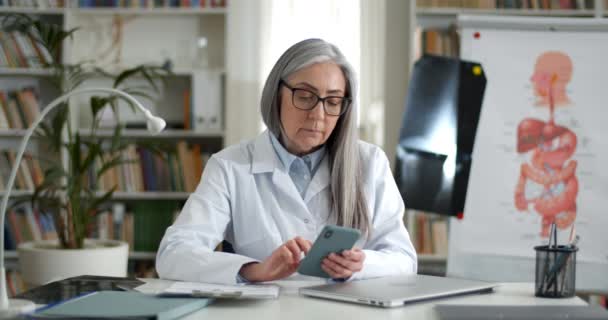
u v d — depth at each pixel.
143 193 3.93
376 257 1.58
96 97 3.22
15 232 3.93
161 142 3.72
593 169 2.58
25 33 3.50
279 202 1.75
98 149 3.21
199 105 3.95
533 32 2.66
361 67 4.18
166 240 1.60
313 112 1.63
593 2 3.84
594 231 2.54
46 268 3.06
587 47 2.63
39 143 4.02
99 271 3.12
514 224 2.57
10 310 1.11
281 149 1.75
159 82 4.14
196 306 1.19
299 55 1.66
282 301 1.28
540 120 2.62
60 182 3.78
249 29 4.23
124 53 4.12
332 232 1.31
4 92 3.96
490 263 2.54
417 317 1.15
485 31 2.67
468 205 2.58
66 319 1.07
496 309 1.16
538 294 1.36
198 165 3.97
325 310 1.20
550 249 1.36
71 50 3.88
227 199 1.74
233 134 4.24
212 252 1.51
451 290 1.34
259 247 1.74
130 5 3.94
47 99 4.07
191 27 4.14
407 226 3.85
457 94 2.29
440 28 4.02
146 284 1.43
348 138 1.73
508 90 2.63
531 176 2.59
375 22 4.18
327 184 1.77
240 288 1.35
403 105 4.22
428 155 2.32
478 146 2.61
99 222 3.91
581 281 2.51
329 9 4.18
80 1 3.93
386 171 1.88
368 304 1.25
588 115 2.61
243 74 4.23
